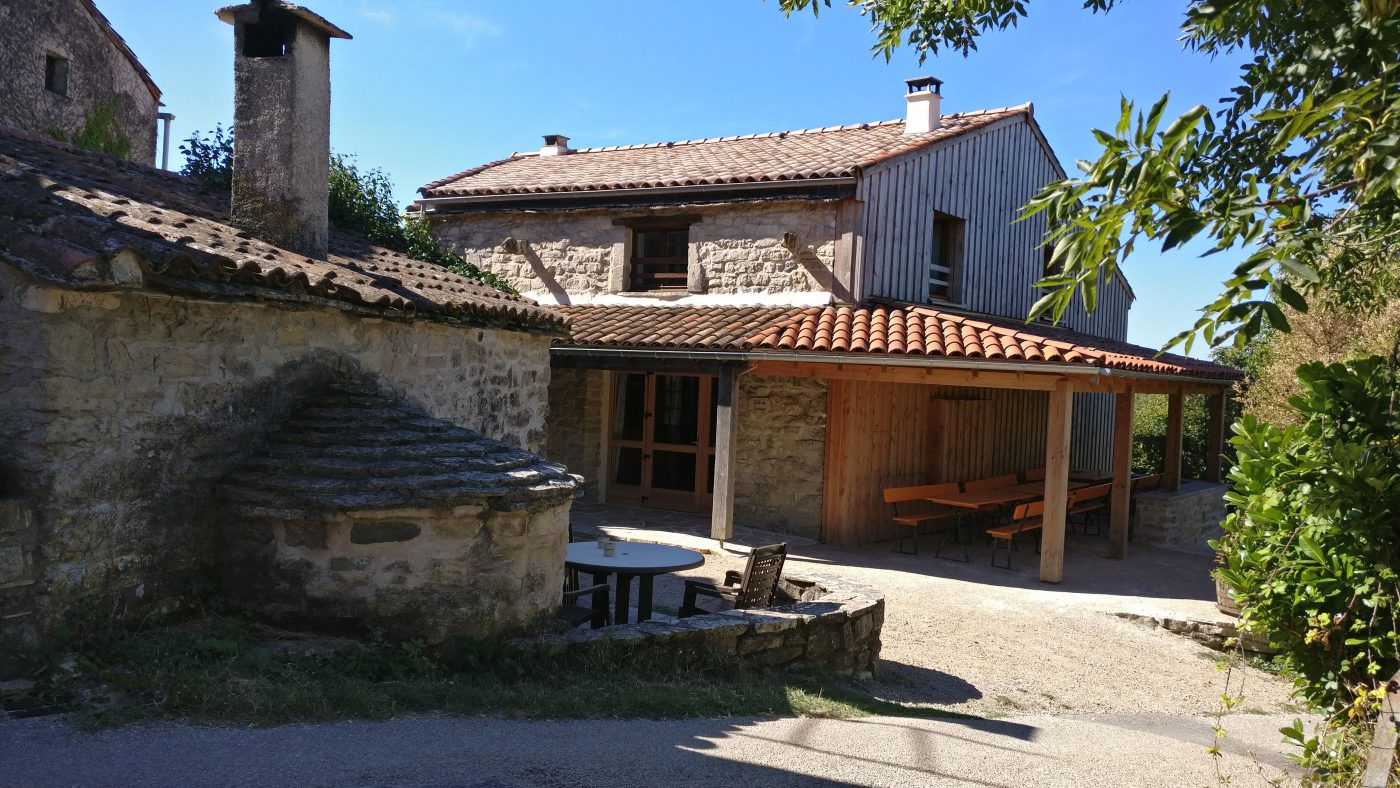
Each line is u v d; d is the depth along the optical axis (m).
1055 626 9.61
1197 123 3.05
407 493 5.32
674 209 14.54
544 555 5.95
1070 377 10.79
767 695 5.89
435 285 8.47
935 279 15.44
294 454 5.66
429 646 5.39
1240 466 4.79
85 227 4.76
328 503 5.20
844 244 13.41
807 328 11.93
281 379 6.03
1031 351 10.47
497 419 8.72
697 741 4.77
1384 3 3.28
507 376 8.90
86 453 4.77
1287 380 16.84
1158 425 23.45
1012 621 9.66
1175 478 15.50
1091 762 5.36
